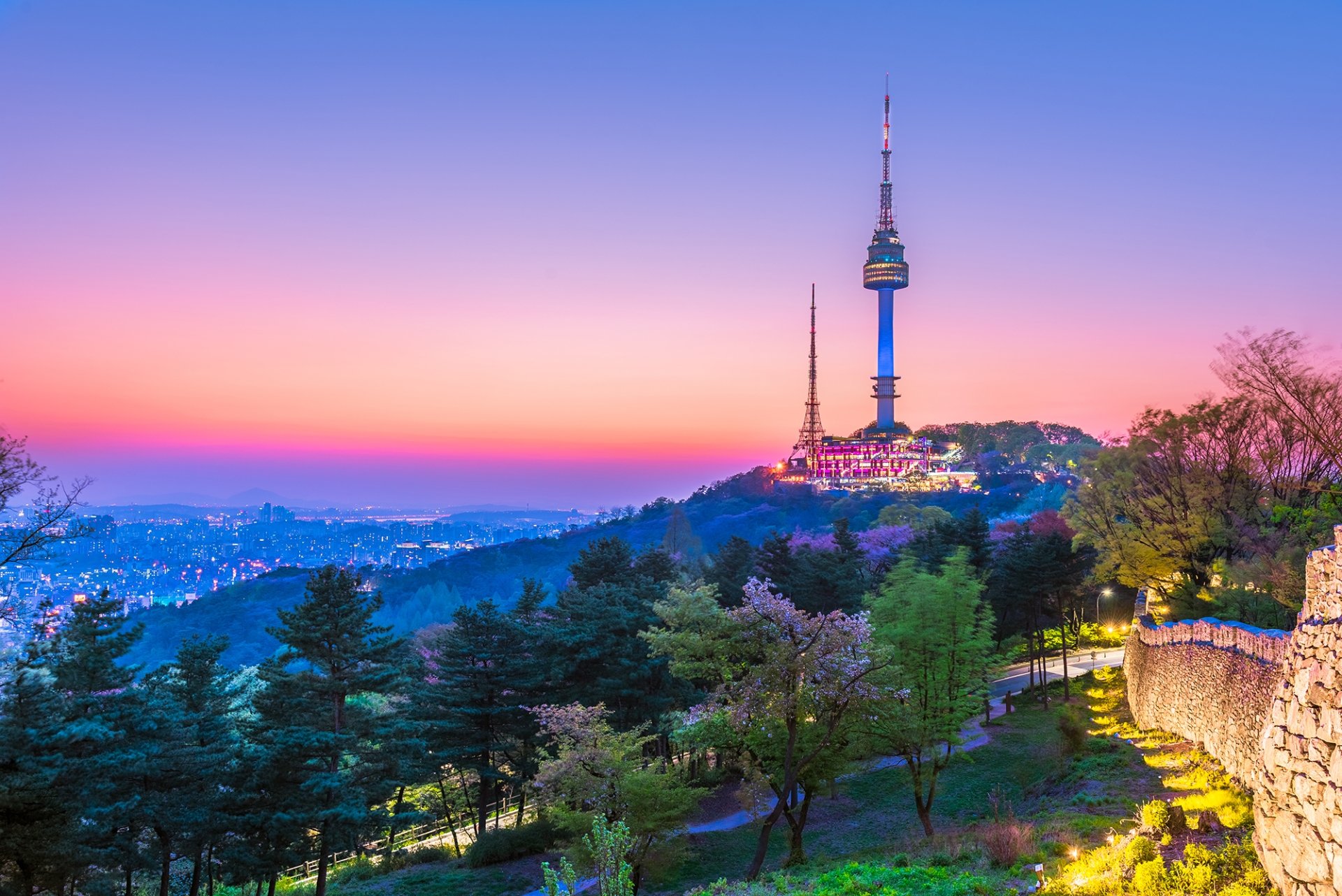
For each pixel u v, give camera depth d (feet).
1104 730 140.05
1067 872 57.72
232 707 144.77
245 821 113.09
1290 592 120.47
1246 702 80.07
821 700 101.19
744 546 233.55
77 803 97.19
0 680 96.27
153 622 581.12
